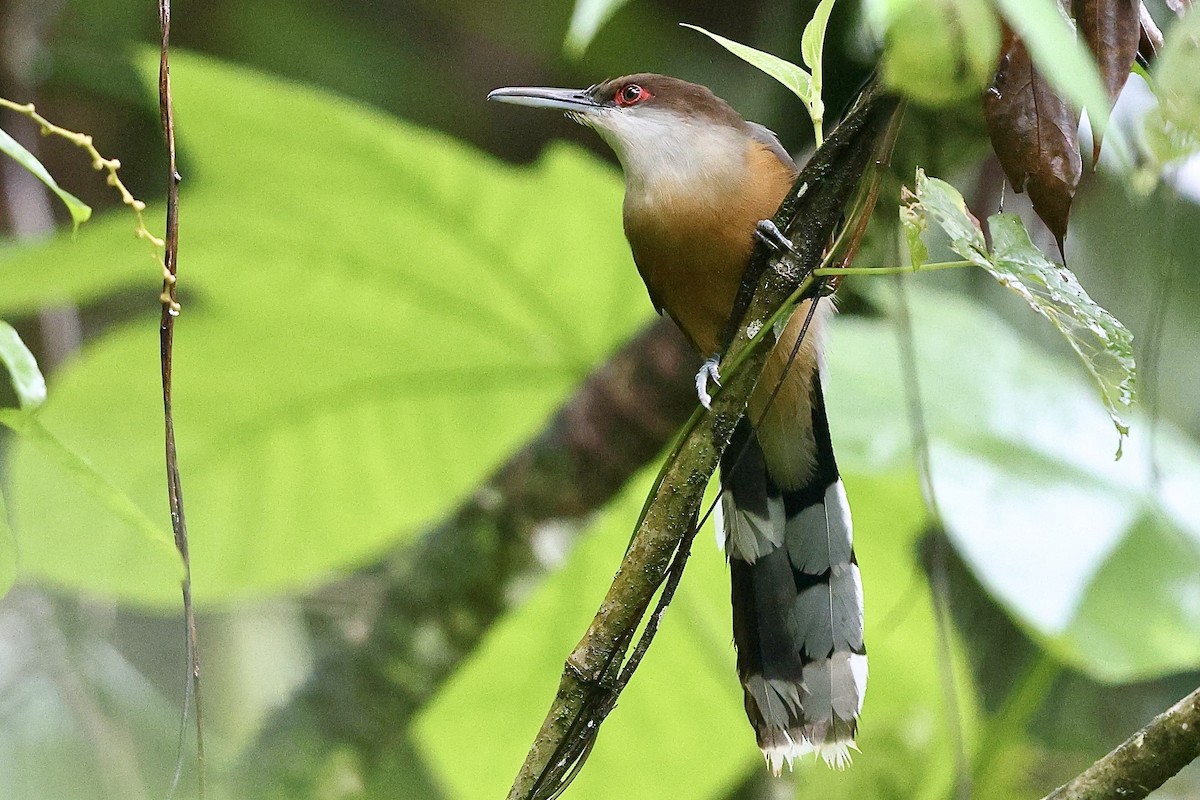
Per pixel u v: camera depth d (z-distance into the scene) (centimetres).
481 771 1075
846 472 860
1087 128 539
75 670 966
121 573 905
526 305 1005
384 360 1023
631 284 993
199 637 1076
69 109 1189
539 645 1067
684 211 779
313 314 988
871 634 1001
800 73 527
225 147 863
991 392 892
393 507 1088
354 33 1243
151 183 1209
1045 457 857
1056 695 942
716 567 1035
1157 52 504
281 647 1099
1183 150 459
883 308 909
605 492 979
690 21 1212
